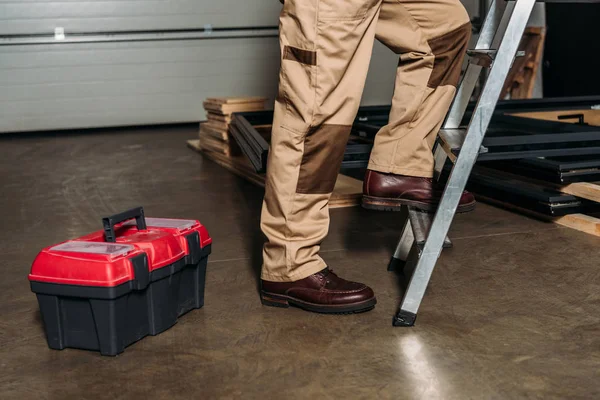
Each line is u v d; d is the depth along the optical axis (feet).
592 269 7.84
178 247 6.38
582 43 21.30
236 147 16.01
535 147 9.76
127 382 5.38
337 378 5.33
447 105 6.73
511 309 6.69
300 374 5.41
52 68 23.73
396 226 10.09
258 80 25.64
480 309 6.70
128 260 5.79
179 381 5.37
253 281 7.77
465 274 7.78
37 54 23.50
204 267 6.95
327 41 5.80
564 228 9.66
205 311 6.86
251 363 5.64
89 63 24.00
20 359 5.89
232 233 10.05
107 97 24.39
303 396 5.06
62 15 23.44
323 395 5.07
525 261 8.21
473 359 5.60
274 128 6.20
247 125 13.61
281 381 5.31
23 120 23.81
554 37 22.24
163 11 24.29
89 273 5.66
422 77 6.63
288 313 6.70
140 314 6.13
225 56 25.17
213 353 5.86
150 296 6.17
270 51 25.54
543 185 10.50
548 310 6.65
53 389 5.32
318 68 5.85
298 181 6.24
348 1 5.69
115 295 5.65
